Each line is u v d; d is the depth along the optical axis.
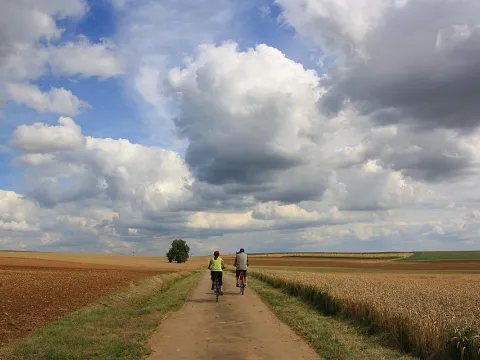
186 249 143.38
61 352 10.26
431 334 10.77
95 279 36.97
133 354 10.16
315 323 14.91
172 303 20.28
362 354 10.84
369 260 150.38
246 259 25.73
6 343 11.57
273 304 20.23
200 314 16.88
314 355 10.47
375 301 14.78
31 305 19.47
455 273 77.31
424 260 145.88
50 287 28.64
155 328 13.62
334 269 96.56
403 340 11.74
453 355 10.09
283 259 158.75
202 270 81.69
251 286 31.75
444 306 15.76
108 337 12.12
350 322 15.12
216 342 11.70
